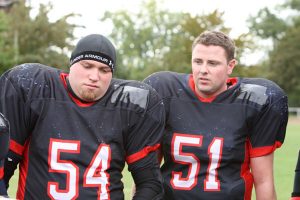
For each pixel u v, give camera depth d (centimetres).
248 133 642
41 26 5091
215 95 644
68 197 546
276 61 7100
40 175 556
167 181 633
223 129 633
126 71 8119
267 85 655
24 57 5000
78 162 555
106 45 551
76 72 554
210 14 4309
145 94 587
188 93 648
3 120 521
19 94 568
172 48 5362
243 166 639
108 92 576
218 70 618
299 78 7000
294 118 5456
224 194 621
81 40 556
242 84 657
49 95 570
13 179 1296
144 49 9344
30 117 566
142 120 576
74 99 569
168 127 642
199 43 623
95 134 561
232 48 628
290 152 2170
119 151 569
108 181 557
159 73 674
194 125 636
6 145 519
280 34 8475
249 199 645
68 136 559
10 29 5031
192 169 629
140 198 566
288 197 1209
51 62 5069
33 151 563
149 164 578
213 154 627
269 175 642
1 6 6162
